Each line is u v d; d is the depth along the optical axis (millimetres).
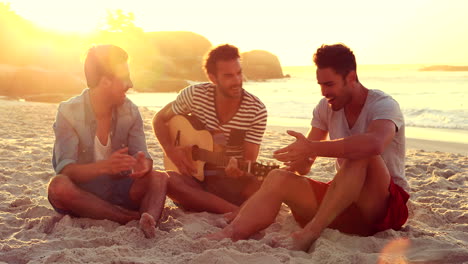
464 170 6125
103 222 3465
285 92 39031
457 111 17484
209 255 2736
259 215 3160
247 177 3857
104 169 3320
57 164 3523
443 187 5020
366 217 3240
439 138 10703
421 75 93562
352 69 3176
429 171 5988
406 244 3119
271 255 2812
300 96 31906
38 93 28312
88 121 3514
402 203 3256
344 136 3377
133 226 3389
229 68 3689
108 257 2781
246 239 3164
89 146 3547
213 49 3779
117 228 3338
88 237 3170
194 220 3564
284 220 3639
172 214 3799
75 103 3494
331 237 3172
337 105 3262
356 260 2779
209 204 3812
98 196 3652
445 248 3021
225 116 3936
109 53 3424
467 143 9594
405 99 27906
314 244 3055
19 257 2869
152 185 3547
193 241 3006
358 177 3020
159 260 2750
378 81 65250
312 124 3682
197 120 4035
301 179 3246
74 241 3047
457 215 3877
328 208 3070
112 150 3650
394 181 3398
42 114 12859
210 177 4000
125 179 3715
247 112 3889
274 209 3191
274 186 3193
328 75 3152
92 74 3441
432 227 3676
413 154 7719
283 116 16750
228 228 3146
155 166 5773
